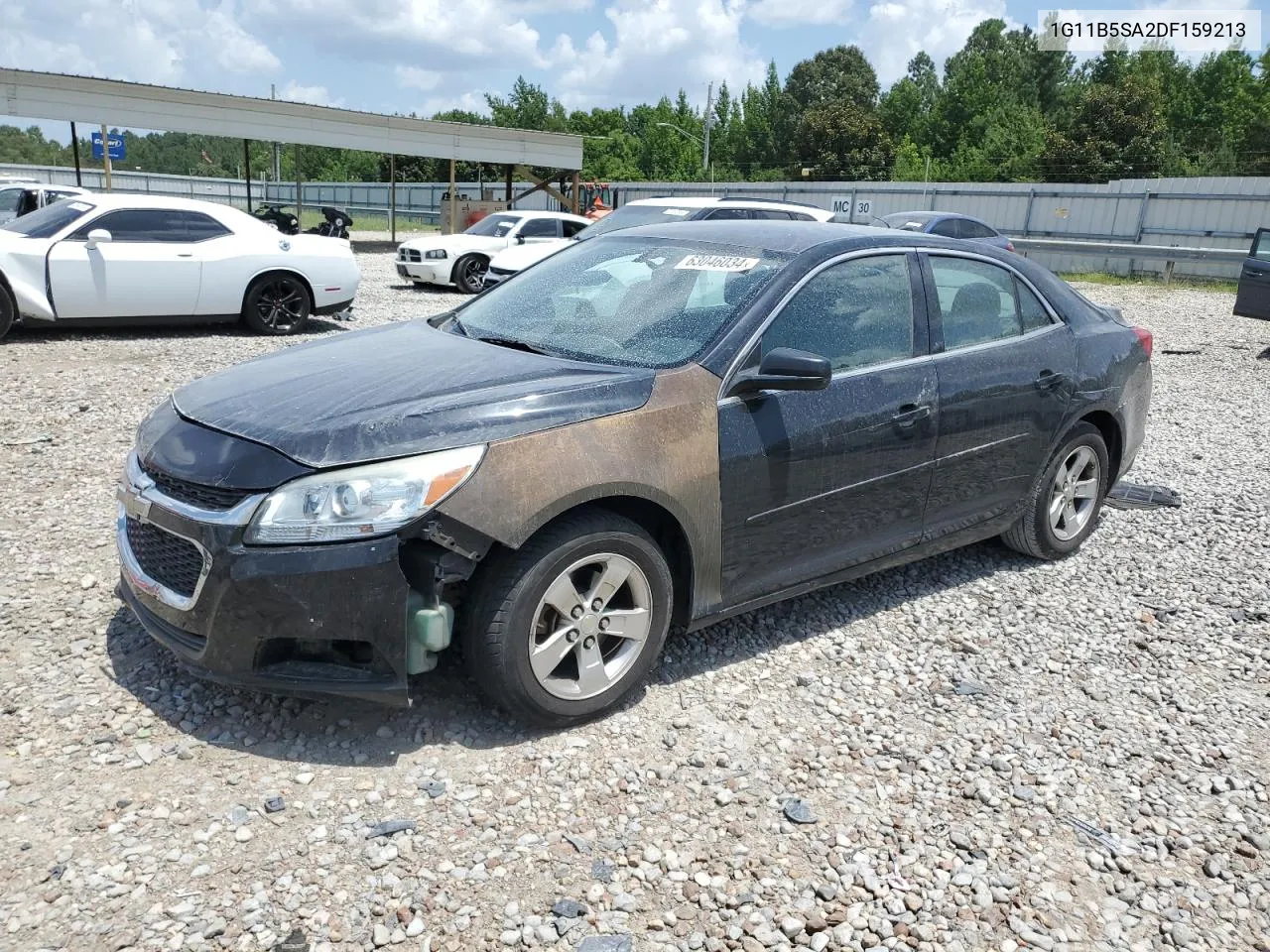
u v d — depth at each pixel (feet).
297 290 36.99
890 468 13.05
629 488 10.46
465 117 316.19
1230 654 13.66
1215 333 47.21
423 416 9.89
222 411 10.70
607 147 285.64
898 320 13.37
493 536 9.60
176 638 10.20
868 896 8.63
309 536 9.32
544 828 9.20
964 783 10.35
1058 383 15.20
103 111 70.49
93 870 8.28
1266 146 182.09
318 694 10.18
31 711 10.51
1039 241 79.56
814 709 11.64
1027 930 8.36
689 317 12.16
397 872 8.50
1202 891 8.98
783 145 306.14
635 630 11.05
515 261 46.09
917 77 360.48
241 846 8.69
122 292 33.09
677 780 10.05
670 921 8.18
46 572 14.02
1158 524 18.83
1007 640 13.78
